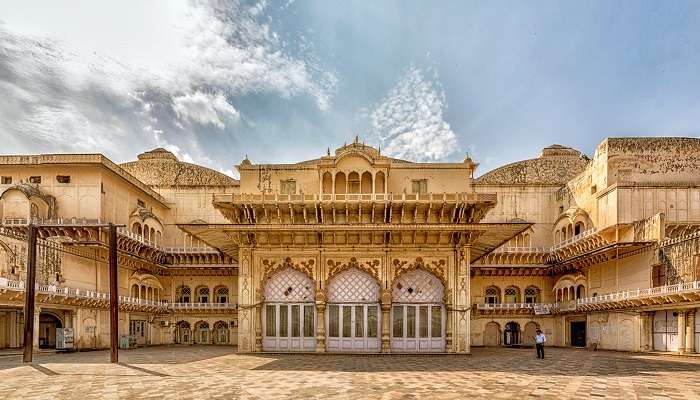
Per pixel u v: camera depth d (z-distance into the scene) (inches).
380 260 1187.3
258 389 627.2
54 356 1170.0
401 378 721.0
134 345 1657.2
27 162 1535.4
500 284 1925.4
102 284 1585.9
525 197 1956.2
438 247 1182.9
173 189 2047.2
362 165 1289.4
